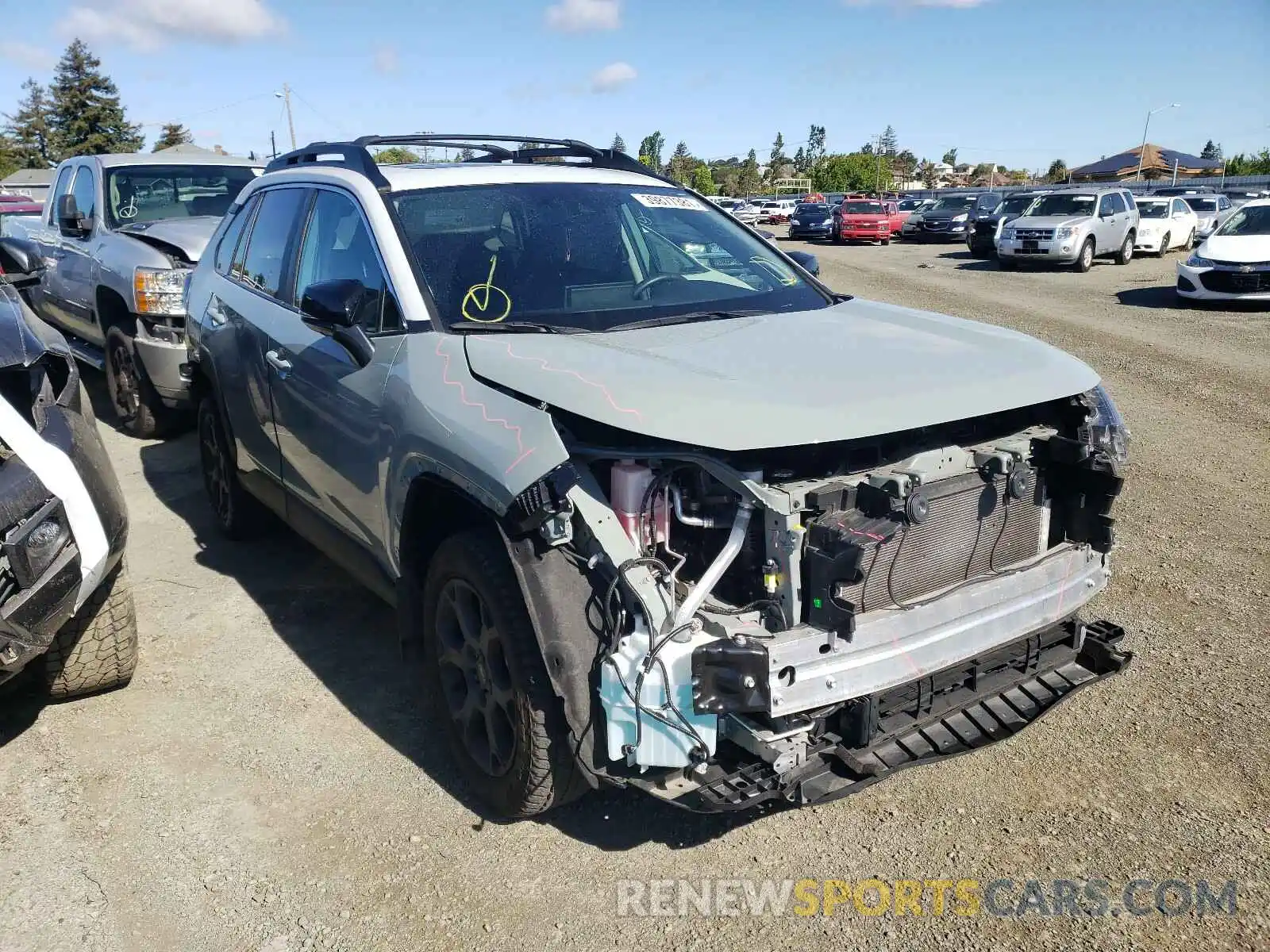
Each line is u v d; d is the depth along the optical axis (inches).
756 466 103.4
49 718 148.9
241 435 189.3
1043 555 124.4
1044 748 139.6
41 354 134.1
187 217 339.0
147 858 118.6
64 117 3073.3
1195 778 131.6
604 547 103.2
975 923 107.8
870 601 107.6
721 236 168.9
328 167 167.8
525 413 110.5
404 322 133.9
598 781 106.7
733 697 98.0
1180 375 381.4
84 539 128.3
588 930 107.5
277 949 105.1
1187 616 176.7
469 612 122.7
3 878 114.8
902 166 5118.1
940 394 111.3
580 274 144.3
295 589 194.2
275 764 137.3
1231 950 103.6
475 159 179.3
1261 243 573.0
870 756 109.3
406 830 123.7
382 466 131.6
